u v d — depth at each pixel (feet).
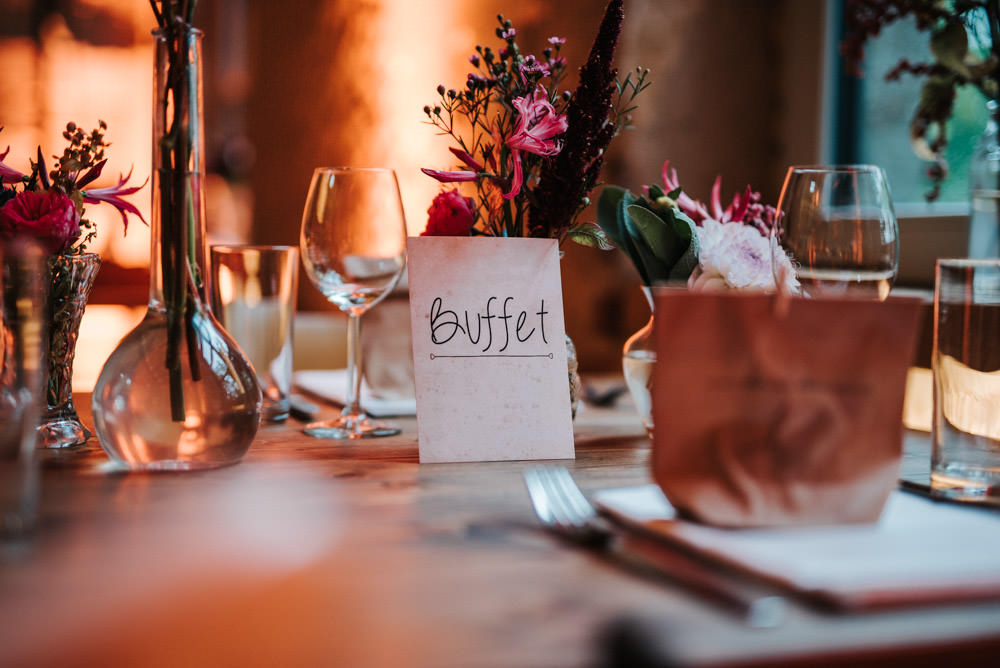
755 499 2.02
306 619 1.56
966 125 6.23
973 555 1.79
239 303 3.87
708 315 2.06
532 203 3.44
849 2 5.08
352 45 12.42
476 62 3.40
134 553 1.91
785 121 8.16
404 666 1.38
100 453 3.01
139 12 15.60
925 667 1.48
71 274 3.04
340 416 3.76
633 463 3.07
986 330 2.56
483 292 3.27
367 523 2.19
